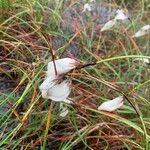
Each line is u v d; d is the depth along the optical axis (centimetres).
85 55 33
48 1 36
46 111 25
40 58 29
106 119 26
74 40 34
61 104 25
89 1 39
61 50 32
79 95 27
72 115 25
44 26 34
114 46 36
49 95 20
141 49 38
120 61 34
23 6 33
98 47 34
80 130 25
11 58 30
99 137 25
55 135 25
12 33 32
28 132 24
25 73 27
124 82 30
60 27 35
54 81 20
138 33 35
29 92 27
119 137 25
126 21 40
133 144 25
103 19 39
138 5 44
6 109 26
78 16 37
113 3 44
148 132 26
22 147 24
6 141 24
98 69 32
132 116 27
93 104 27
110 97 29
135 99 28
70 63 20
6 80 29
